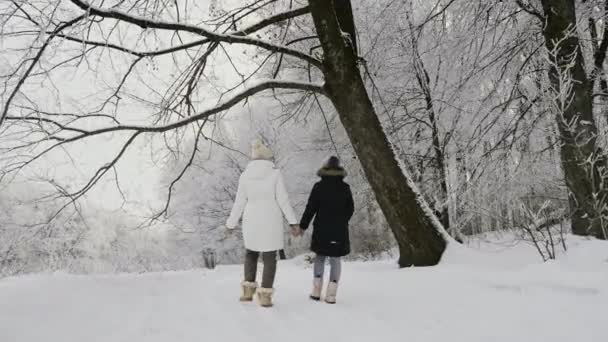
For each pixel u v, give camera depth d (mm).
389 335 3309
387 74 12078
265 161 4734
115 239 19250
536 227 5609
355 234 21453
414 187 6941
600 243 5328
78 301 4262
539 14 7320
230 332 3428
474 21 8320
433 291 4684
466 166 9539
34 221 7988
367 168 6926
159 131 7730
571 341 2953
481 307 3916
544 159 8961
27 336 3160
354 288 5324
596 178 6355
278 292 5320
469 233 10344
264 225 4547
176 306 4395
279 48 7363
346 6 7410
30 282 4855
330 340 3203
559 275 4398
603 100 9031
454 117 10844
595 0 7910
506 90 9125
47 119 7012
